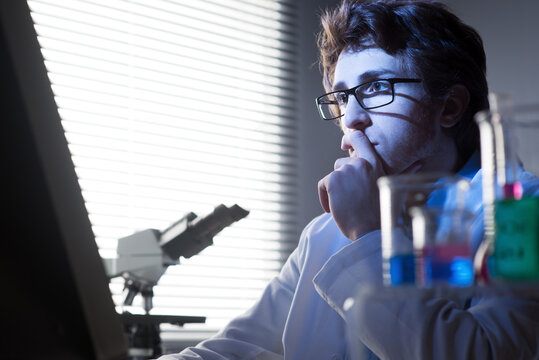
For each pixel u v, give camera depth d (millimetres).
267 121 3031
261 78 3047
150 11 2775
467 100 1334
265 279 2920
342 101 1389
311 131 3125
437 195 670
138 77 2689
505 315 902
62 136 525
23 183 505
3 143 502
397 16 1346
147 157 2682
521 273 588
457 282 616
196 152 2809
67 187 523
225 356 1465
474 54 1414
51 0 2531
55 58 2521
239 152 2930
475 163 1351
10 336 505
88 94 2576
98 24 2627
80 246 529
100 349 549
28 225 508
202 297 2688
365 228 1109
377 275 980
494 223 629
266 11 3105
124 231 2572
